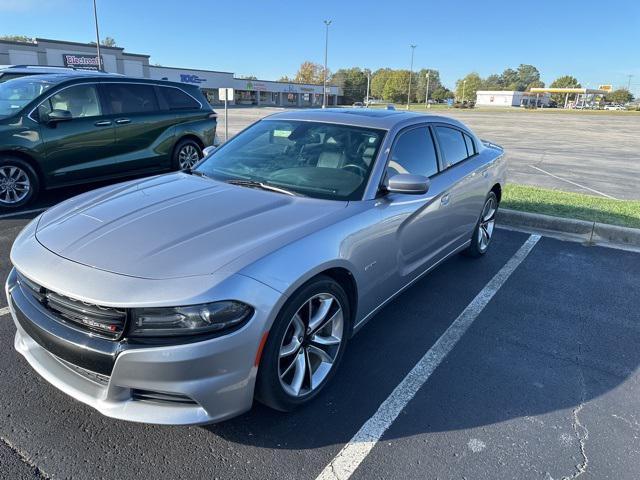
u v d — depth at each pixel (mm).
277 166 3604
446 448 2508
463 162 4625
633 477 2371
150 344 2129
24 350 2658
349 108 4539
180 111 8117
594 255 5535
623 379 3203
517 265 5156
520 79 180125
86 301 2152
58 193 7359
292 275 2393
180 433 2510
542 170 12773
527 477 2344
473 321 3891
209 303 2145
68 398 2730
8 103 6617
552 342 3629
